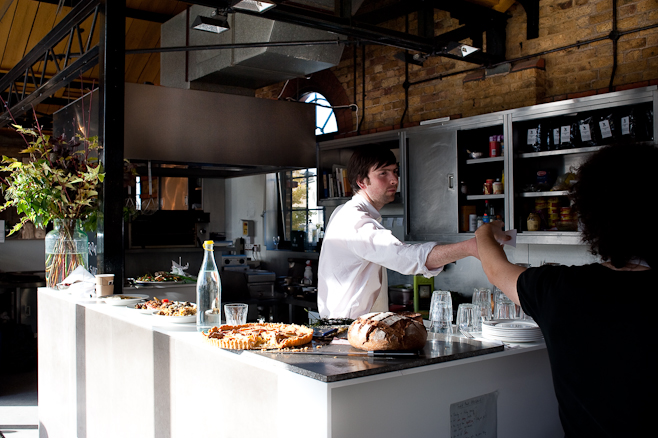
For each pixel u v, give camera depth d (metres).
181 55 5.00
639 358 1.01
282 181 6.54
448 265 4.65
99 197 3.43
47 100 7.32
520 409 1.94
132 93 4.37
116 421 2.57
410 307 4.58
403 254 2.15
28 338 5.83
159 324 2.26
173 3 5.81
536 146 3.90
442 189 4.38
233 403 1.76
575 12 4.05
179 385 2.06
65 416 3.18
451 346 1.77
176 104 4.54
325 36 4.28
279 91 6.68
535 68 4.14
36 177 3.31
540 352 2.03
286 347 1.76
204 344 1.88
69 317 3.13
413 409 1.59
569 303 1.12
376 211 2.64
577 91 4.05
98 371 2.76
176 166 4.79
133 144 4.36
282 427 1.55
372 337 1.67
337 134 5.91
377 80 5.47
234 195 7.11
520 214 3.96
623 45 3.81
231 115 4.79
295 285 5.66
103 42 3.42
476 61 4.28
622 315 1.04
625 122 3.45
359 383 1.46
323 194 5.36
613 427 1.04
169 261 6.21
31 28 5.97
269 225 6.60
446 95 4.86
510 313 2.32
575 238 3.56
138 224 6.03
